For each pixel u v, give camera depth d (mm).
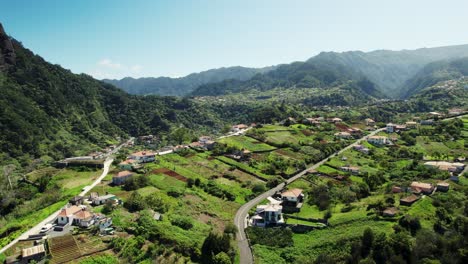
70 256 74062
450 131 197375
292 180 138750
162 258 76625
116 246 78000
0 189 128625
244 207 113812
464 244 74062
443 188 108000
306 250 84062
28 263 72688
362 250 77562
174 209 104250
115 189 118250
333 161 163375
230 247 82875
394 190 109312
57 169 147250
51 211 99312
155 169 141875
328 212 98188
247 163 156750
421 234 77500
